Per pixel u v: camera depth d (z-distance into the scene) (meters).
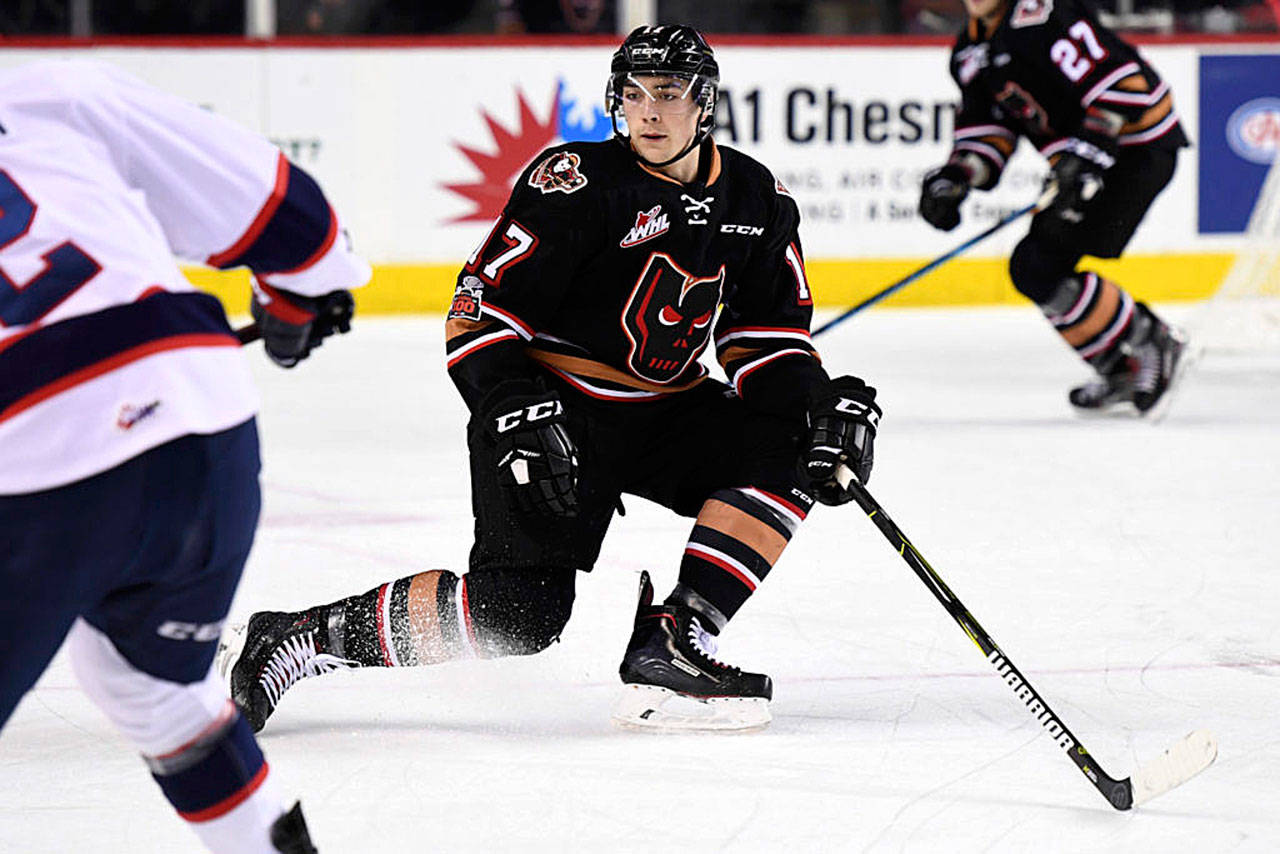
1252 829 8.06
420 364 26.08
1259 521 15.53
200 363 5.91
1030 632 11.81
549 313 9.54
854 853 7.79
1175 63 32.09
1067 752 8.36
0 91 5.92
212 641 6.34
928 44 31.41
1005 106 20.69
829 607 12.50
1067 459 18.67
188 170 6.07
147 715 6.33
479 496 9.48
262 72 29.53
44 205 5.77
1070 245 20.58
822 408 9.23
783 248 9.98
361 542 14.79
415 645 9.39
